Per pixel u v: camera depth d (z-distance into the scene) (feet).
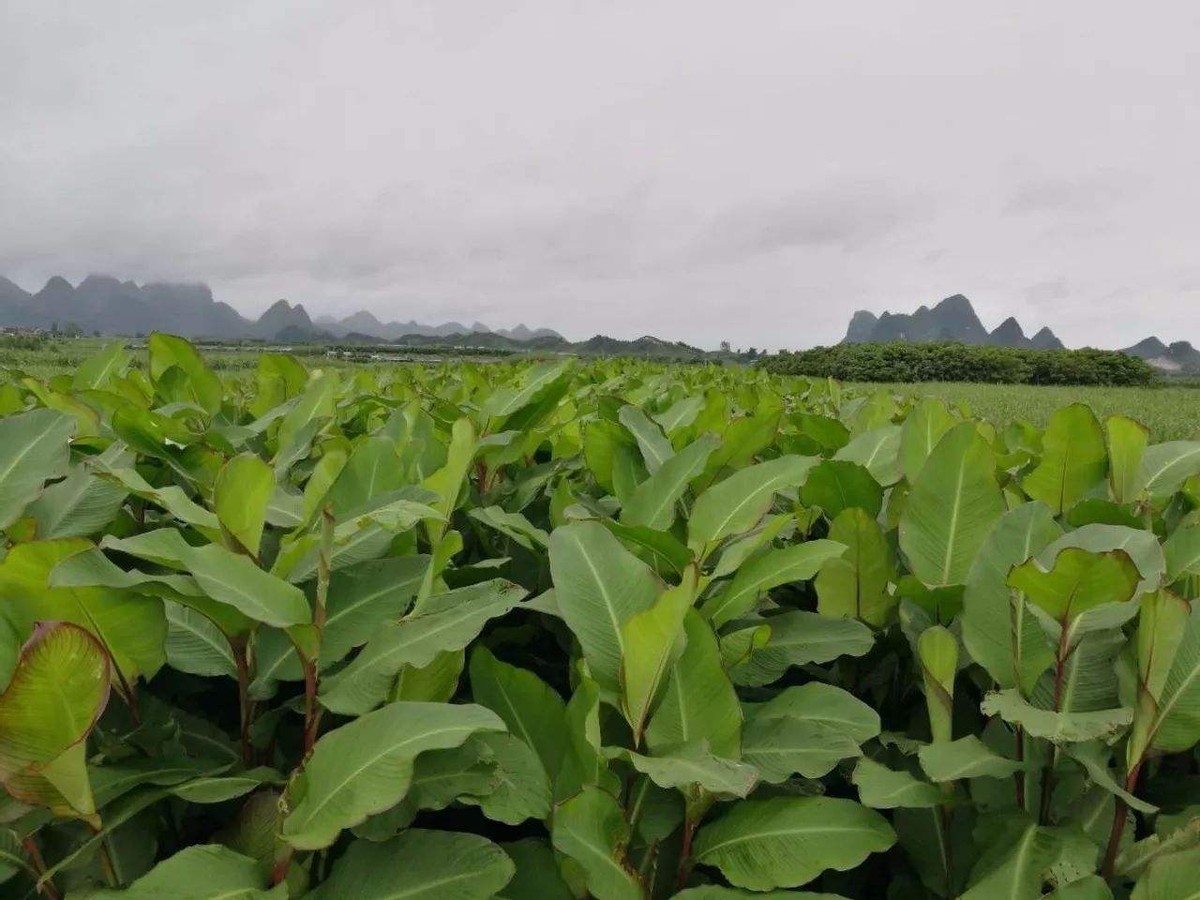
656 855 5.69
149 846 4.91
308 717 5.32
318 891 4.54
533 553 9.12
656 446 10.12
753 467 8.18
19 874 4.85
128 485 5.64
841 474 9.06
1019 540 6.68
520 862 5.30
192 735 5.73
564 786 5.45
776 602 8.97
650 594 6.14
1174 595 5.01
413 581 6.20
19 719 3.82
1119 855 5.41
